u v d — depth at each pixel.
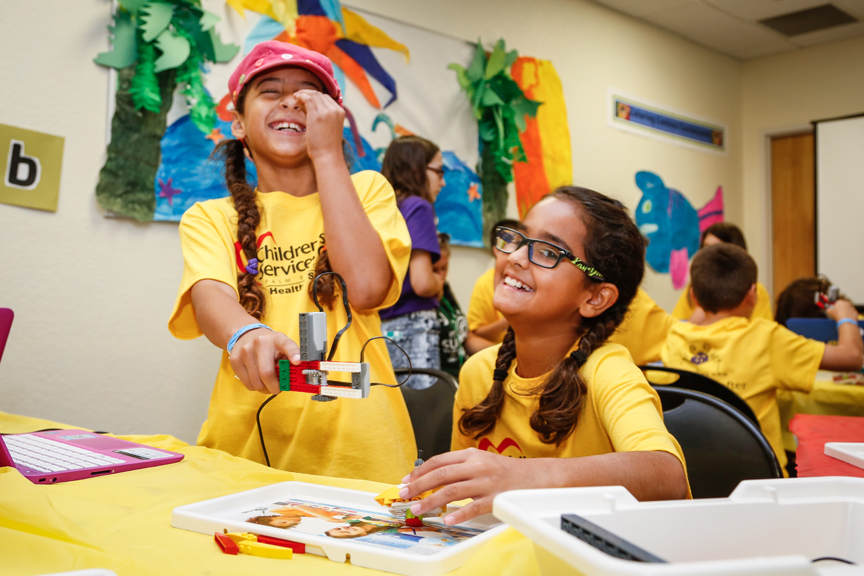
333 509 0.64
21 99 1.90
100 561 0.47
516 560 0.45
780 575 0.32
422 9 2.82
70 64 1.98
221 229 1.03
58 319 1.96
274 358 0.72
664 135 4.11
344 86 2.55
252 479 0.79
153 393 2.13
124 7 2.03
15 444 0.94
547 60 3.38
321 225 1.06
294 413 0.98
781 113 4.63
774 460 0.96
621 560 0.33
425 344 1.79
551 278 0.85
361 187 1.11
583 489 0.47
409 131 2.76
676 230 4.16
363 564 0.48
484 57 3.03
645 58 3.99
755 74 4.73
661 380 1.27
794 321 2.29
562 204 0.88
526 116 3.22
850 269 4.29
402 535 0.55
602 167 3.69
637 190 3.91
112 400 2.05
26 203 1.91
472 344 2.37
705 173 4.43
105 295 2.05
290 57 1.01
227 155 1.12
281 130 1.04
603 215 0.87
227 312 0.88
